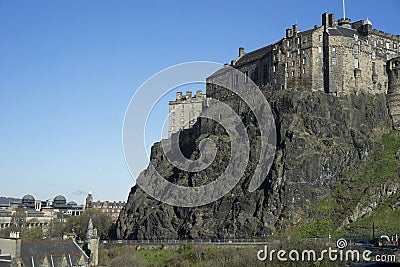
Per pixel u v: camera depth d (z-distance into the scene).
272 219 153.50
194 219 168.12
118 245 159.00
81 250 122.19
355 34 192.75
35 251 112.38
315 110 177.50
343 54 187.12
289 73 192.88
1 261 96.81
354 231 141.50
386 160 170.62
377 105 187.12
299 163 162.38
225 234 156.75
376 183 160.25
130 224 191.75
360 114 182.62
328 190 161.88
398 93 189.88
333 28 190.88
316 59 187.62
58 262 113.12
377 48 195.12
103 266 126.12
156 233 174.88
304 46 189.88
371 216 150.12
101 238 198.88
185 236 165.38
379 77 193.00
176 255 135.75
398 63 191.75
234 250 123.25
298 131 171.38
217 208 167.50
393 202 153.50
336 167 166.00
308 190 159.00
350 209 151.75
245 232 154.00
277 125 178.75
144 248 150.62
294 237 124.62
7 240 107.75
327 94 182.00
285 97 182.75
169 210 178.88
